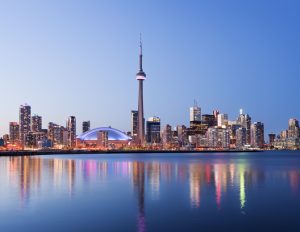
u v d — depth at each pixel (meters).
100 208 38.59
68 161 174.50
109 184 61.72
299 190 52.50
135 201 43.12
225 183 63.25
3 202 42.38
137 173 89.12
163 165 134.25
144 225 31.05
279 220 32.66
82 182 65.38
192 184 61.66
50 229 29.84
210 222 32.00
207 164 142.62
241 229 29.61
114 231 29.16
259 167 117.88
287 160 195.75
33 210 37.50
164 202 42.22
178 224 31.28
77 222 32.25
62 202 42.38
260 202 42.00
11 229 29.94
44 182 64.94
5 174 84.00
